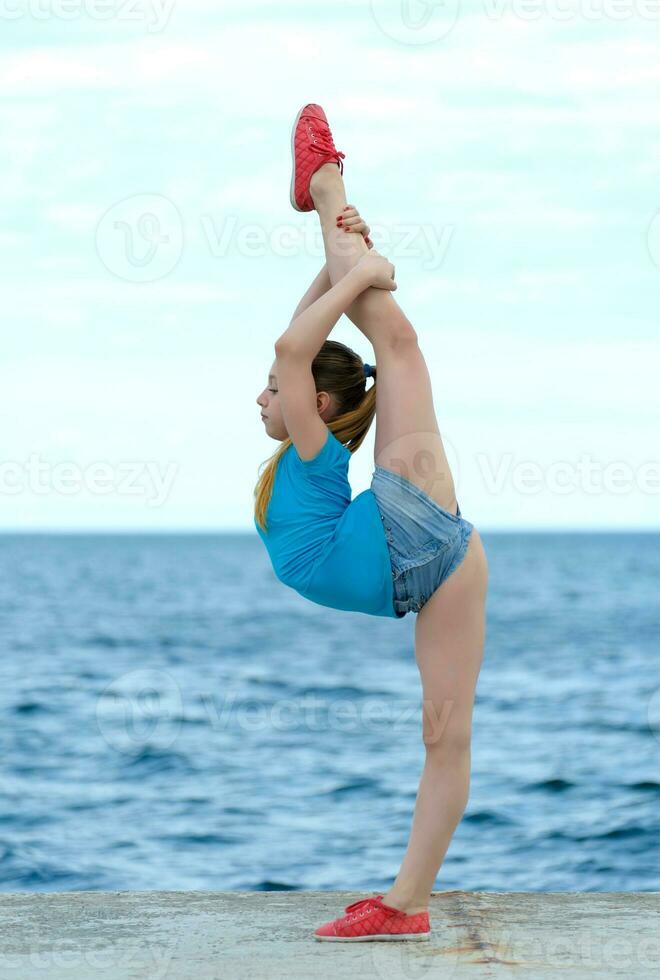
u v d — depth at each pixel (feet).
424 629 13.85
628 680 103.86
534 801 52.31
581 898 16.31
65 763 63.62
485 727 75.92
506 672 111.75
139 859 41.93
